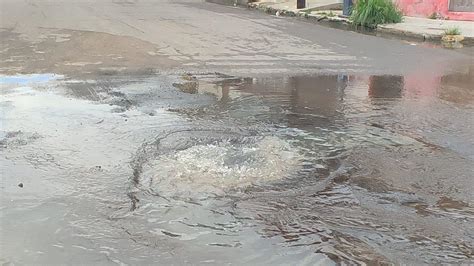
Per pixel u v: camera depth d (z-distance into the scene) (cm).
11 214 434
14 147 585
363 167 552
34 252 382
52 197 466
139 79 941
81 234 406
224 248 391
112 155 566
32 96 807
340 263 376
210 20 1967
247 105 788
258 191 486
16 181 497
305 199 473
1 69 996
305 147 608
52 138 617
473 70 1120
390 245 401
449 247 402
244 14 2292
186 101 799
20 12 2114
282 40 1470
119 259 374
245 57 1188
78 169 527
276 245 397
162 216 436
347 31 1750
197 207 452
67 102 777
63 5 2541
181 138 623
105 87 876
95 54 1172
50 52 1181
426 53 1331
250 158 564
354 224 431
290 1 2775
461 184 514
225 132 653
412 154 595
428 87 946
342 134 662
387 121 727
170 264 369
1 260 371
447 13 2017
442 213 454
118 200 461
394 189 500
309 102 818
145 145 597
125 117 705
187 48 1285
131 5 2653
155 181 500
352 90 908
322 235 413
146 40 1389
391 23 1875
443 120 737
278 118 725
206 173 521
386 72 1070
